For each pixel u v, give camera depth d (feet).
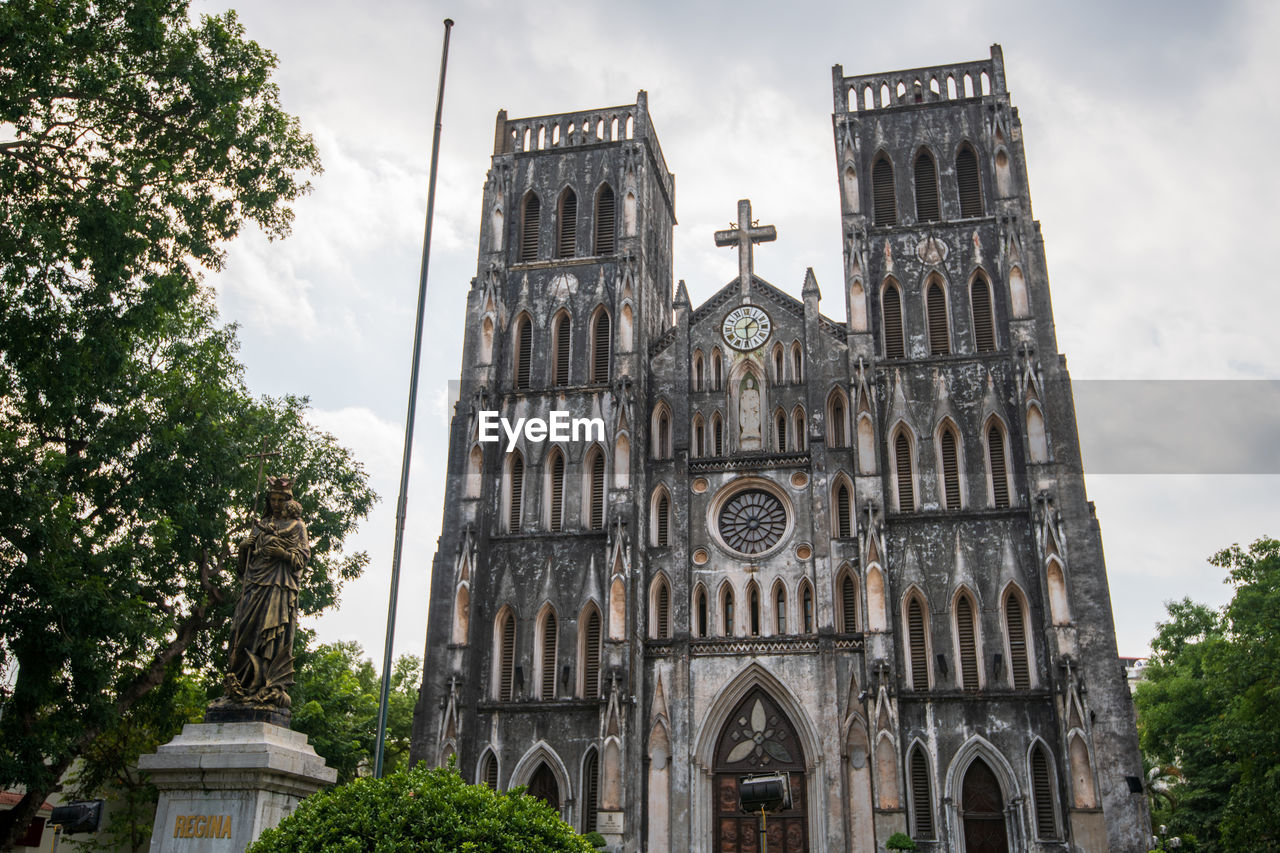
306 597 160.25
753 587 188.24
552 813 70.18
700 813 175.73
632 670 180.14
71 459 133.18
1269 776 169.99
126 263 111.96
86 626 120.88
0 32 101.71
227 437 146.10
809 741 175.63
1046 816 163.94
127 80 113.09
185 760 66.13
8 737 122.31
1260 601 181.98
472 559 190.29
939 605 177.68
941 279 198.80
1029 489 178.19
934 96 213.25
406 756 285.23
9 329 108.99
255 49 121.19
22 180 110.01
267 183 122.31
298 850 60.49
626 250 210.38
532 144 226.99
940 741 169.48
